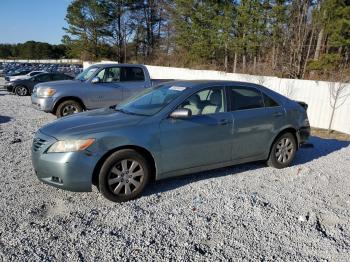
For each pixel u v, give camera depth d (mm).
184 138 4605
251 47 29734
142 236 3436
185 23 41312
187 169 4734
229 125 5008
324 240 3463
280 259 3125
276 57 25594
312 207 4230
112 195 4184
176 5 42719
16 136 7645
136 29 55438
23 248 3156
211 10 36531
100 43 57562
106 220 3748
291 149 5844
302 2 23328
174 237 3438
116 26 55812
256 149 5398
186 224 3701
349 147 7617
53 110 9406
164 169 4523
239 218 3871
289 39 24766
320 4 22656
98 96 9664
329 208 4227
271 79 14344
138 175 4344
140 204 4195
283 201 4383
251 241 3412
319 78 21375
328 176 5383
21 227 3527
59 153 4023
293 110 5824
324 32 23234
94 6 53625
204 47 37625
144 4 53875
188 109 4453
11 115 10930
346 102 11594
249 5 29453
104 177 4117
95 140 4062
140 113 4707
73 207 4066
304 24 23422
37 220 3701
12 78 21203
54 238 3340
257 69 25438
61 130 4230
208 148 4848
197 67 37938
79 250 3160
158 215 3898
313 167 5910
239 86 5355
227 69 34469
